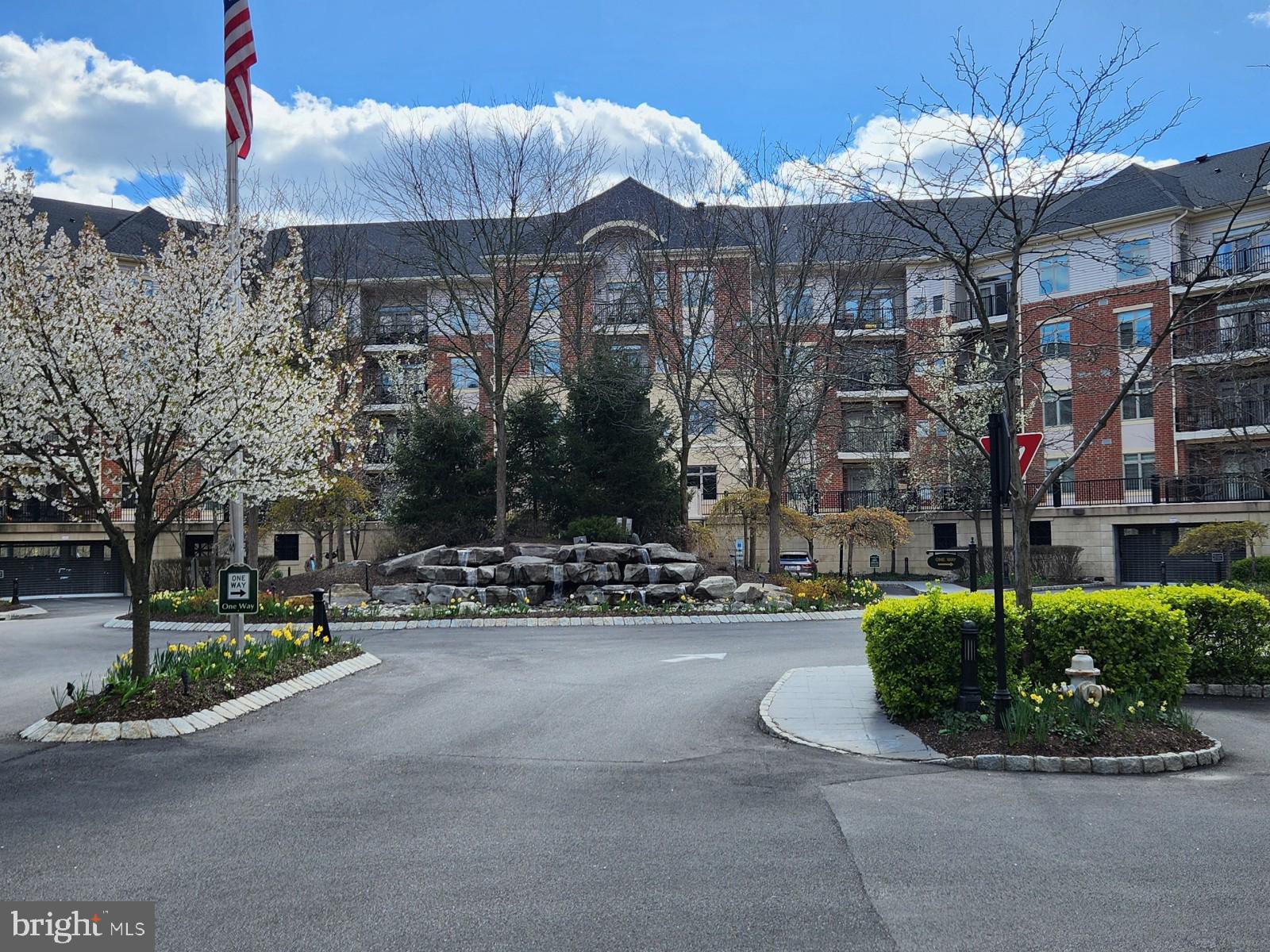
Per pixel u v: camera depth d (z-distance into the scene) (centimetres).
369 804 688
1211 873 538
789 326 2616
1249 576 2839
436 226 2795
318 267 3494
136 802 689
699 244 2998
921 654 960
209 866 555
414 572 2378
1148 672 977
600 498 2680
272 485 1223
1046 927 464
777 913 484
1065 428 3900
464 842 601
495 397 2559
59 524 3866
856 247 2645
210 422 1077
